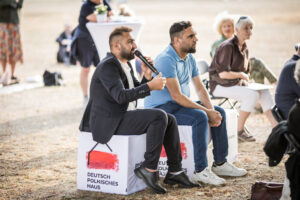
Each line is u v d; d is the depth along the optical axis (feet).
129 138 14.08
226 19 23.95
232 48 20.49
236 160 17.94
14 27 36.81
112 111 14.08
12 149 20.53
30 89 35.83
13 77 38.52
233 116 17.21
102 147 14.48
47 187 15.48
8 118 26.84
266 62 43.75
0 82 37.22
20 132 23.70
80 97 32.71
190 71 16.51
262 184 13.39
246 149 19.58
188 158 15.40
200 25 81.30
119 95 13.61
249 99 20.24
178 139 14.55
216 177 15.20
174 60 15.58
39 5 158.30
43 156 19.36
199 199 13.85
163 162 15.79
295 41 58.70
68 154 19.67
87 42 28.27
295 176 11.22
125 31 14.35
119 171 14.33
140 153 14.58
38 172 17.17
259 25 79.36
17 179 16.37
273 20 86.17
